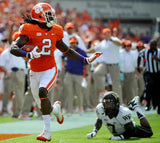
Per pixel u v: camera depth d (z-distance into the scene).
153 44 36.59
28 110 35.41
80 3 94.31
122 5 97.19
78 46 37.22
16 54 19.09
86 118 35.06
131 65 45.12
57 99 40.38
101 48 39.19
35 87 21.03
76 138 21.67
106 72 39.75
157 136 21.78
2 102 39.91
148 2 98.62
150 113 35.41
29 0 70.88
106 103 19.89
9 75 39.38
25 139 21.83
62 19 71.00
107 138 21.27
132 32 95.81
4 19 64.44
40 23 19.89
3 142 20.88
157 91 36.53
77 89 37.53
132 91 45.50
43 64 20.23
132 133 20.78
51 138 21.08
